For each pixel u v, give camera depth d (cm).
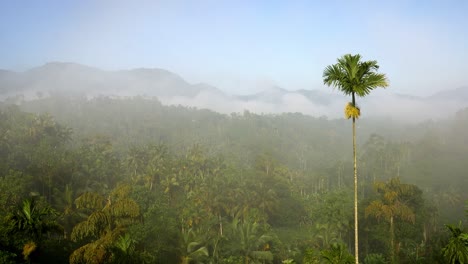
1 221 3950
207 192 8225
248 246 5603
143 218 4681
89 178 9050
